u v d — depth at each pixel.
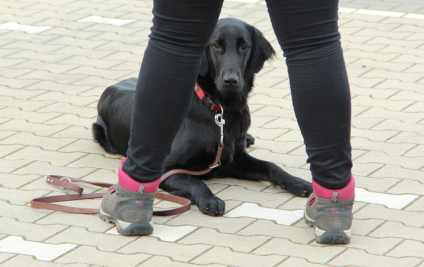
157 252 4.31
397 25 10.35
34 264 4.16
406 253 4.28
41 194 5.29
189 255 4.27
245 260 4.20
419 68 8.56
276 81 8.34
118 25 10.61
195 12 3.88
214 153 5.52
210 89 5.49
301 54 3.90
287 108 7.43
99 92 7.88
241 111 5.66
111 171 5.82
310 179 5.65
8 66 8.77
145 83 4.10
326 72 3.88
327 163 4.14
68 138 6.57
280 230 4.66
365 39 9.75
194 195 5.11
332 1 3.80
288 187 5.35
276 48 9.57
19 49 9.48
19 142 6.40
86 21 10.83
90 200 5.22
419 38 9.73
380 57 9.00
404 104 7.41
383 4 11.59
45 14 11.22
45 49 9.49
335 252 4.30
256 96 7.82
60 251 4.32
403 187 5.40
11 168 5.79
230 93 5.50
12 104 7.46
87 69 8.67
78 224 4.74
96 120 6.73
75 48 9.52
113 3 11.95
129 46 9.62
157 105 4.10
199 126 5.46
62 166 5.89
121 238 4.52
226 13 11.21
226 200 5.26
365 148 6.25
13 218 4.83
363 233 4.59
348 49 9.35
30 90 7.92
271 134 6.70
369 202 5.13
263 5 11.72
